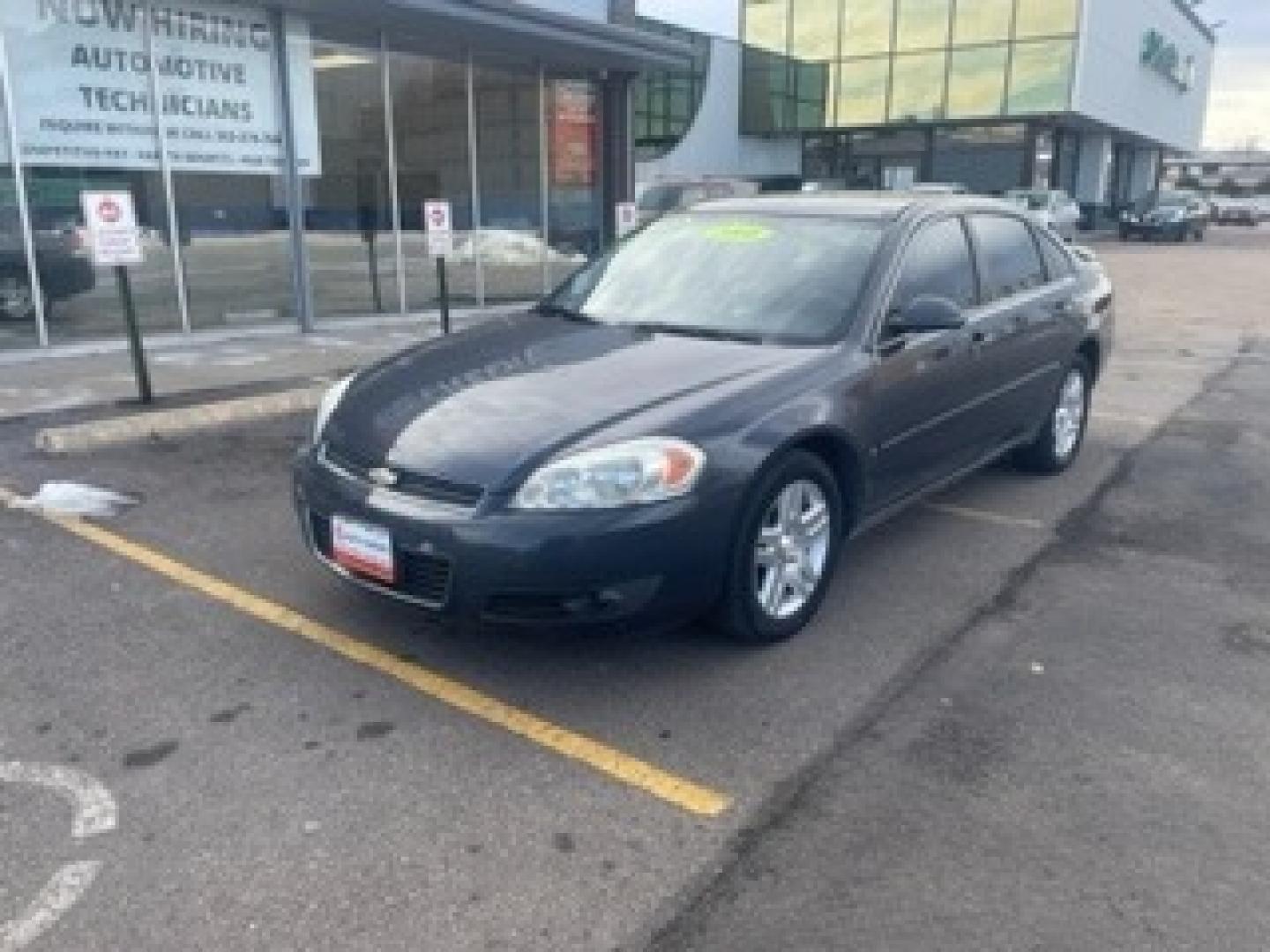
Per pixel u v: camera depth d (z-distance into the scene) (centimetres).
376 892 273
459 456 362
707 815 307
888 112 3416
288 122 1115
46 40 921
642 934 261
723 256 503
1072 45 3106
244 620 427
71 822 299
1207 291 1962
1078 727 360
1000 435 578
